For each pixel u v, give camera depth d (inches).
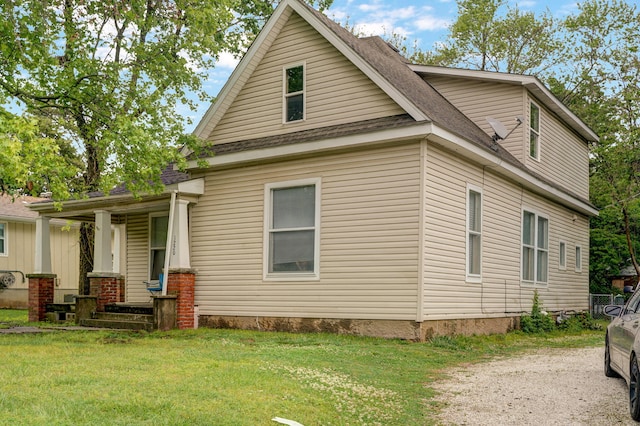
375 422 240.2
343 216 506.3
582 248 905.5
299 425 221.1
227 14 682.2
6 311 973.2
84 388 248.4
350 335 491.2
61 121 781.3
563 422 249.1
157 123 566.6
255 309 549.3
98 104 566.6
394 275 476.7
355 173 503.5
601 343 557.6
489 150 545.0
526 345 530.3
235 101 594.9
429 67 735.7
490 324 586.6
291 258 536.1
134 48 609.9
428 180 476.7
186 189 578.2
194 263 593.6
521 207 669.3
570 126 869.8
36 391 240.5
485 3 1397.6
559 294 792.3
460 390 309.7
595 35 1285.7
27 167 395.5
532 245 704.4
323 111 538.9
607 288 1178.0
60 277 1195.3
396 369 355.9
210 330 540.4
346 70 528.7
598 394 302.2
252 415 226.4
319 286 514.0
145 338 471.5
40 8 514.9
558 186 755.4
